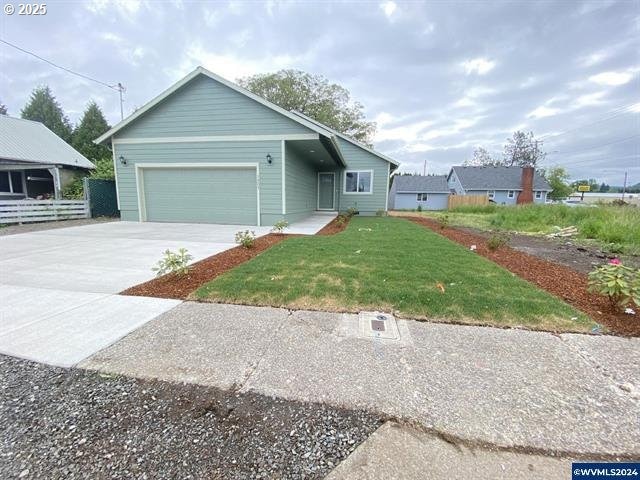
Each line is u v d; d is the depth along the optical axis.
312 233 8.80
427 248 6.36
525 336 2.72
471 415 1.79
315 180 16.55
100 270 4.81
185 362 2.33
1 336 2.72
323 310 3.27
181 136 10.34
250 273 4.47
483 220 14.45
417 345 2.57
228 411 1.84
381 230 9.45
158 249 6.38
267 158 9.96
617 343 2.61
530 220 12.91
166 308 3.35
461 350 2.49
